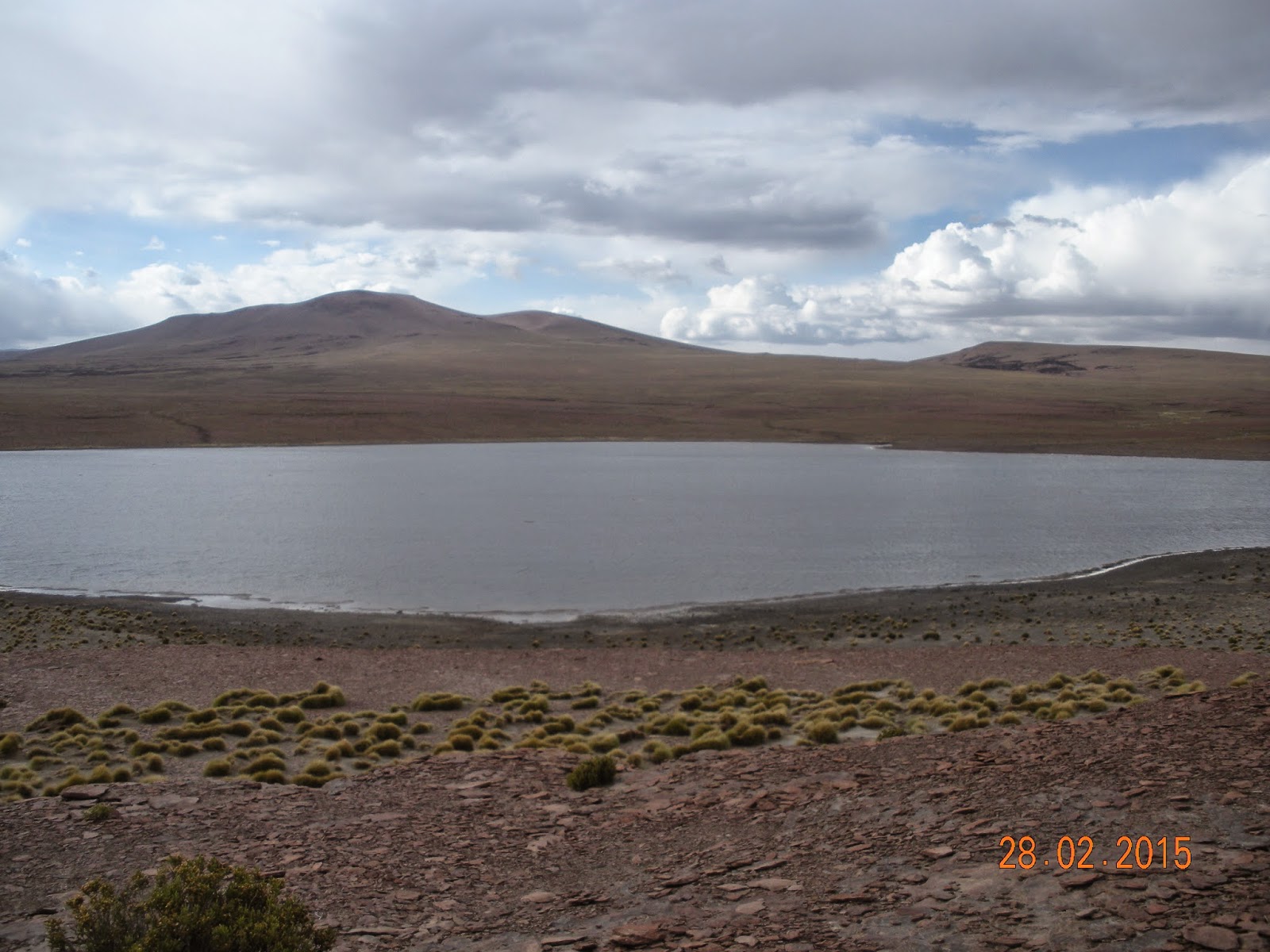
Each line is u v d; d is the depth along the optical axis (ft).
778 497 274.16
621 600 134.41
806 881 27.50
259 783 47.50
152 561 167.84
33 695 76.64
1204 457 410.72
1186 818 27.86
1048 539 191.31
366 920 26.89
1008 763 37.09
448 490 289.53
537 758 50.03
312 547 183.21
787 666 89.35
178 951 19.72
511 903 28.14
